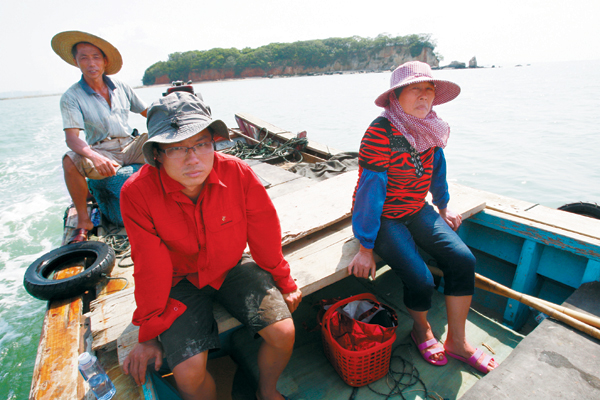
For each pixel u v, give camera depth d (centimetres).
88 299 241
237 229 152
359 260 195
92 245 253
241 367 205
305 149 542
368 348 173
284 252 220
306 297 259
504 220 242
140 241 138
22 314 417
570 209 301
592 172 738
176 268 160
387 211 194
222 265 157
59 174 999
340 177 315
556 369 147
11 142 1591
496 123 1320
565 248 213
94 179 294
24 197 811
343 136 1238
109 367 160
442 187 210
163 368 185
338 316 189
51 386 156
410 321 228
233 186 146
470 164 829
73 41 291
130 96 351
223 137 140
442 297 251
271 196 330
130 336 159
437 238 186
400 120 178
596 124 1195
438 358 193
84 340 180
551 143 980
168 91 344
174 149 125
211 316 155
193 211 141
